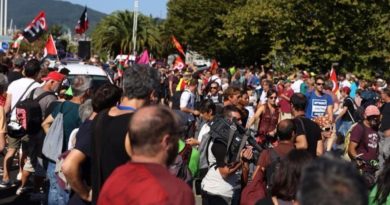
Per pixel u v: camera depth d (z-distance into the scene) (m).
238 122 7.23
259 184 6.17
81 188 4.95
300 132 7.01
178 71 27.55
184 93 13.52
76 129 7.08
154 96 4.71
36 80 10.25
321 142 7.19
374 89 20.08
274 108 11.41
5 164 10.57
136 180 3.36
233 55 63.50
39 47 37.56
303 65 38.88
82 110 7.33
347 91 18.23
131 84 4.61
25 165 9.97
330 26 38.41
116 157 4.41
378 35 39.06
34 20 22.19
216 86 16.12
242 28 45.56
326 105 12.38
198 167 7.07
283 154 6.12
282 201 4.60
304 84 19.25
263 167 6.16
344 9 38.41
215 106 9.32
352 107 14.39
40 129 9.40
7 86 10.62
